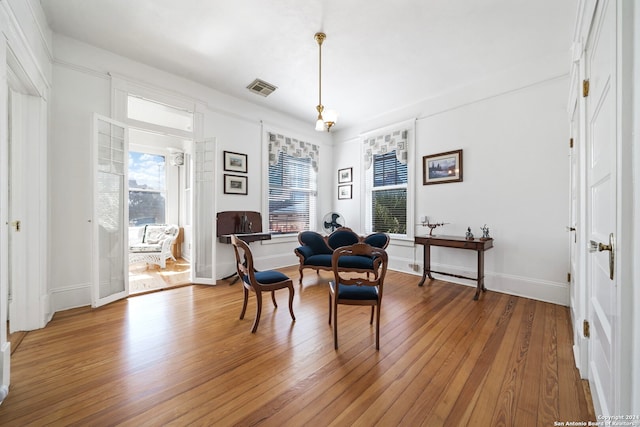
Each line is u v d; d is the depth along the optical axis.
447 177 3.79
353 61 3.08
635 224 0.78
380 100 4.11
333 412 1.36
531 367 1.74
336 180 5.52
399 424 1.29
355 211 5.15
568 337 2.14
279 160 4.87
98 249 2.78
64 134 2.69
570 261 2.73
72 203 2.74
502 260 3.31
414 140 4.17
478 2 2.19
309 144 5.18
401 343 2.06
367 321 2.47
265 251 4.53
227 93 4.00
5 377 1.46
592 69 1.47
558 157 2.90
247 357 1.86
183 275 4.23
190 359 1.83
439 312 2.69
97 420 1.30
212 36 2.68
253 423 1.29
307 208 5.31
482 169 3.46
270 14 2.36
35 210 2.29
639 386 0.74
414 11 2.29
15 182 2.24
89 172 2.85
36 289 2.29
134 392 1.50
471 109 3.56
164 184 5.92
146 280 3.90
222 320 2.48
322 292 3.36
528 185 3.10
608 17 1.11
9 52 1.65
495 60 3.04
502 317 2.55
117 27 2.56
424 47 2.80
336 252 2.01
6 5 1.46
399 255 4.43
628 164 0.83
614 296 0.96
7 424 1.27
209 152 3.75
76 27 2.57
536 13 2.30
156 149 5.77
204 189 3.80
